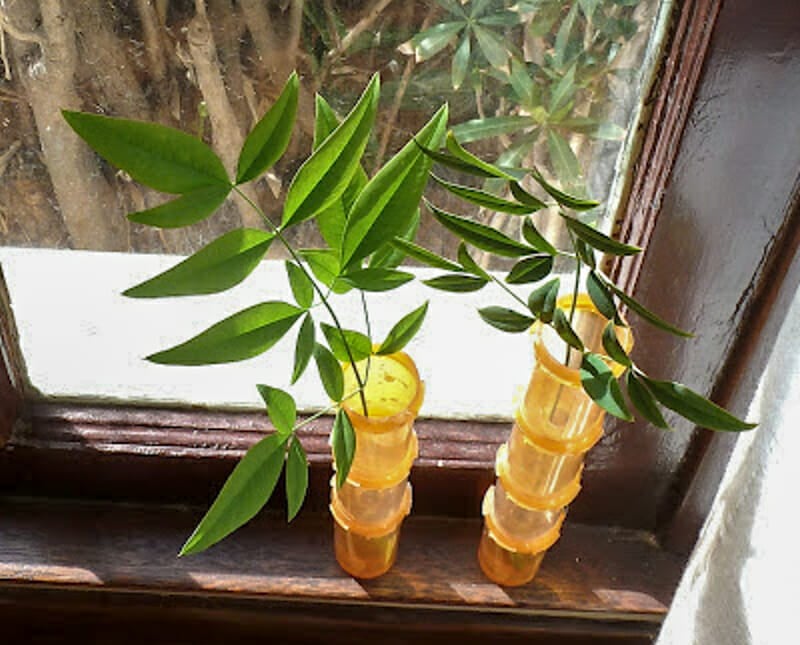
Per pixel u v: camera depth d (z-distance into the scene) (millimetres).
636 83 307
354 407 317
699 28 272
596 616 409
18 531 402
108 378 392
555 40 315
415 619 415
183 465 393
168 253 366
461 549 412
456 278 276
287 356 396
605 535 419
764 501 286
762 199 299
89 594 412
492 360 396
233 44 316
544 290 271
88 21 307
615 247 246
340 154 241
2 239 350
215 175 238
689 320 335
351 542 380
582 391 312
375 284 268
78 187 344
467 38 318
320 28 313
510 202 255
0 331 356
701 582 336
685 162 298
